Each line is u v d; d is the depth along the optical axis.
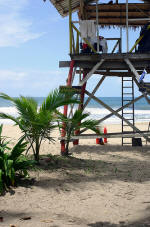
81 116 7.81
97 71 11.77
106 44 10.62
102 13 11.02
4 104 69.38
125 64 10.23
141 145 11.03
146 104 75.56
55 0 10.02
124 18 11.42
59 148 10.38
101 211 4.04
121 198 4.66
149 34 9.59
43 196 4.72
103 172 6.62
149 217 3.71
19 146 5.69
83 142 12.41
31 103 6.76
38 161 6.84
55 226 3.40
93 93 11.30
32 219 3.67
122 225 3.48
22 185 5.26
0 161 5.22
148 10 10.70
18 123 6.63
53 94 7.03
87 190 5.13
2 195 4.68
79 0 10.02
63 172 6.38
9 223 3.51
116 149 10.38
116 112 10.91
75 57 9.70
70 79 9.59
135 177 6.18
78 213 3.96
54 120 6.79
